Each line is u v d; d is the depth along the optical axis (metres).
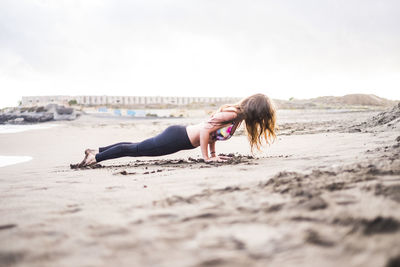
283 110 38.66
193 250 1.22
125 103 69.69
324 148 4.27
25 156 6.48
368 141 4.51
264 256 1.14
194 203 1.83
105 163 4.89
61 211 1.83
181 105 62.25
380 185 1.73
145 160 5.03
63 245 1.31
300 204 1.62
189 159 4.41
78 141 10.30
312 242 1.22
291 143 5.61
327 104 52.38
